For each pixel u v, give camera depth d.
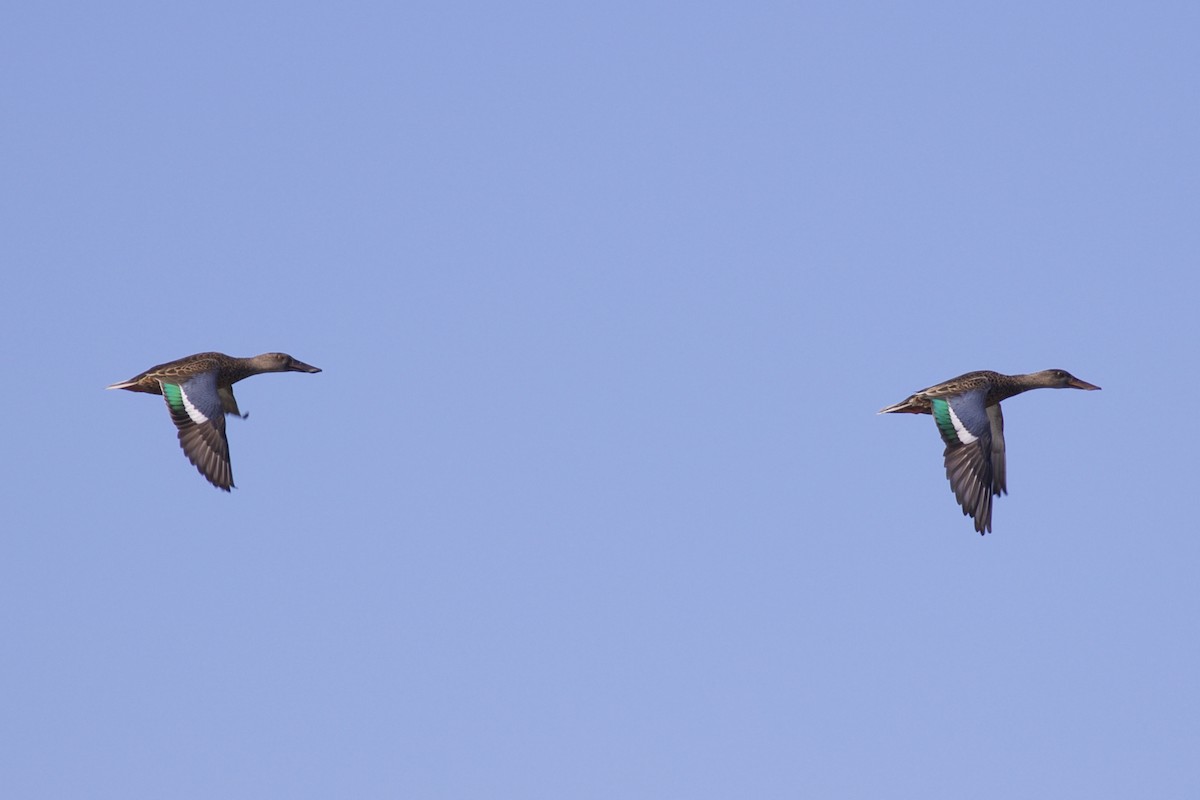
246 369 44.03
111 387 42.69
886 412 43.28
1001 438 43.81
